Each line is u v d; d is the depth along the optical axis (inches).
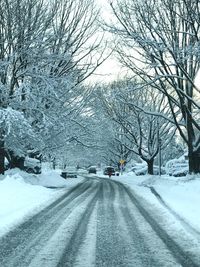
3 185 786.2
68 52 1194.0
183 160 2455.7
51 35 1106.7
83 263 279.6
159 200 736.3
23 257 296.8
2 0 1039.6
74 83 1208.8
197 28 912.9
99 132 1546.5
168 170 2445.9
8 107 972.6
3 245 336.8
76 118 1299.2
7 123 938.7
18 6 1043.9
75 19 1193.4
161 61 960.3
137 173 2379.4
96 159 3794.3
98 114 1546.5
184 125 1213.1
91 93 1347.2
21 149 1151.6
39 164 1644.9
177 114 1856.5
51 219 478.3
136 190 1019.9
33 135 1003.3
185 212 544.4
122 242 353.1
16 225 431.2
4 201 608.1
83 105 1300.4
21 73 1079.6
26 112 1115.9
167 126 1996.8
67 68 1226.0
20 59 1087.6
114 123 2058.3
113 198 772.0
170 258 298.2
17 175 1010.1
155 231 407.8
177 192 901.2
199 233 397.1
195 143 1208.2
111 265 275.4
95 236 378.0
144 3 960.9
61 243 345.4
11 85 1072.2
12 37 1050.1
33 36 1074.1
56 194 836.6
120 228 422.9
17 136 1076.5
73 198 756.6
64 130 1226.0
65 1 1168.2
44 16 1089.4
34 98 1054.4
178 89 1079.0
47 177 1427.2
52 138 1227.9
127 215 523.2
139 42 946.1
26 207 577.6
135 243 349.7
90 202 685.9
